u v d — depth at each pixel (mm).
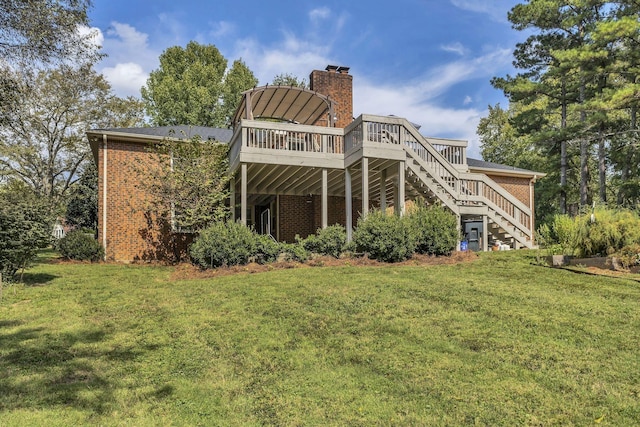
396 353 4477
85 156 20656
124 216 13453
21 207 8727
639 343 4402
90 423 3297
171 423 3322
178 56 34094
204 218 12125
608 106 17344
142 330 5633
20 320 6164
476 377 3859
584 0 19297
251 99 12656
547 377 3785
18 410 3467
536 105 24938
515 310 5656
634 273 7785
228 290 7562
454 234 10539
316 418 3334
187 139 13164
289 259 10398
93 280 9234
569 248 9445
